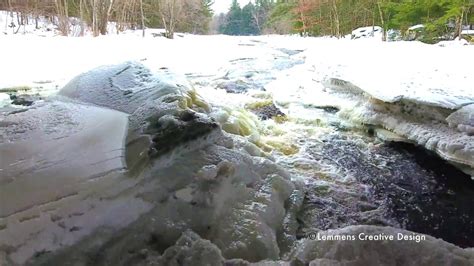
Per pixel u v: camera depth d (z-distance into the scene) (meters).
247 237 2.36
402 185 3.53
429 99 4.14
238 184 2.77
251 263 2.08
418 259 2.07
